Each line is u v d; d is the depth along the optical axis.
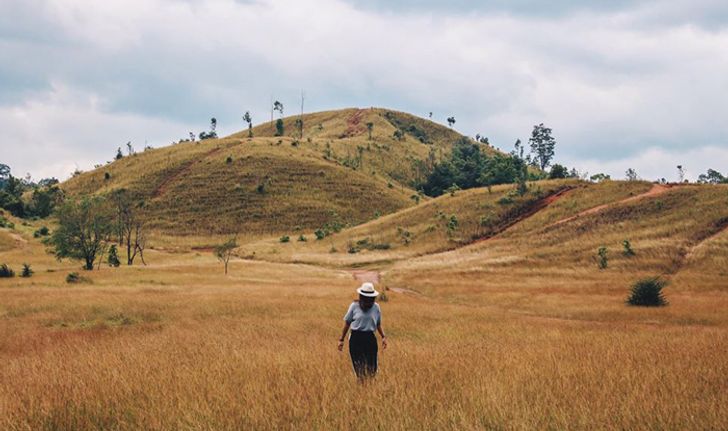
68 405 5.73
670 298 37.91
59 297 28.11
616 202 87.56
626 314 28.94
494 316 25.06
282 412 5.24
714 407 5.41
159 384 6.60
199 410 5.19
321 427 4.77
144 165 168.00
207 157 171.75
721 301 35.16
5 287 38.88
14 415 5.40
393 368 8.30
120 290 35.25
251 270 63.62
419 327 19.11
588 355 10.14
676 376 7.39
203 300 27.67
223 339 13.75
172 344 12.59
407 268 67.88
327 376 7.12
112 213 104.75
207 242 116.94
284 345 12.27
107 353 10.30
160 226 126.56
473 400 5.66
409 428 4.81
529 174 176.75
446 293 44.22
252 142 188.00
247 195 144.88
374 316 7.90
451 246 85.25
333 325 18.64
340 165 178.50
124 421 5.07
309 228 129.25
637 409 5.33
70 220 64.69
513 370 7.86
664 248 63.34
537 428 4.82
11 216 127.19
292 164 167.00
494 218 94.19
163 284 44.59
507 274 59.62
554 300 36.78
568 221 82.94
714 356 9.91
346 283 50.97
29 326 18.97
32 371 8.66
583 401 5.66
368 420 4.98
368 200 151.38
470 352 10.90
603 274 56.91
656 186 97.00
